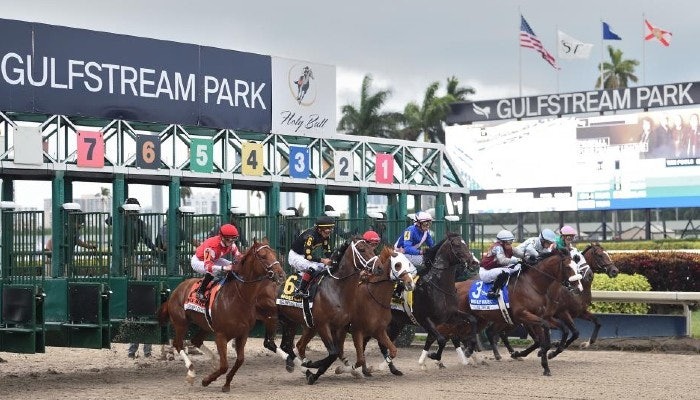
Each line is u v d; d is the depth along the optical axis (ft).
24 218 38.09
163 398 33.86
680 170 143.23
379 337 38.27
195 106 47.42
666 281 61.52
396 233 53.42
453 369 42.22
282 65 51.52
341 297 37.47
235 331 35.35
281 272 34.53
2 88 40.63
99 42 43.80
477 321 44.21
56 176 41.65
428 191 59.52
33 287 37.09
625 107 148.36
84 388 36.86
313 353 50.55
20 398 34.06
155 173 44.86
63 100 42.42
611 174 148.36
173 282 42.86
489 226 187.01
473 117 159.53
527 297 41.52
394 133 159.33
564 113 152.35
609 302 54.19
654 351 49.32
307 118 52.60
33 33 41.65
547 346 40.32
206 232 44.78
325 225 38.24
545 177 153.58
